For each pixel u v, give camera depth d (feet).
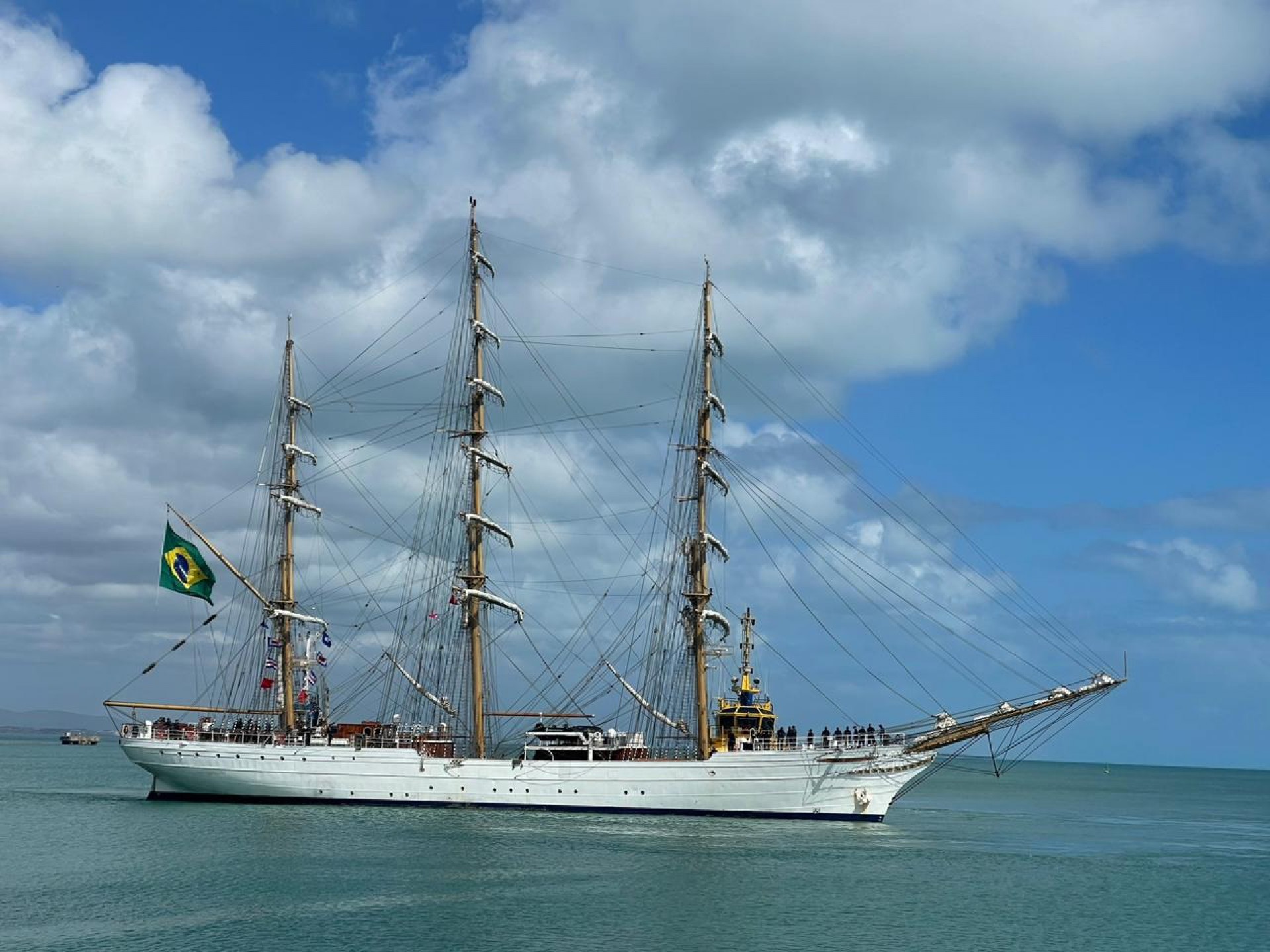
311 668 411.95
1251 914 255.50
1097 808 611.47
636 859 283.59
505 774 360.89
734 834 327.67
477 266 413.39
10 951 195.62
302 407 425.28
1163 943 224.74
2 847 294.25
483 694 394.73
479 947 201.87
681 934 214.07
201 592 407.23
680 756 371.97
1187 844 402.11
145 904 229.66
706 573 379.76
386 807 364.79
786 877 271.49
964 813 531.09
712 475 384.06
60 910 224.53
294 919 218.59
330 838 308.40
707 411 385.91
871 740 355.77
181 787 385.09
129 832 317.83
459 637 397.60
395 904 231.30
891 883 272.72
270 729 402.31
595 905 234.38
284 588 415.03
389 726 392.88
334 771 370.12
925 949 212.02
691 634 378.53
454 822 336.49
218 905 229.04
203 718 398.42
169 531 404.57
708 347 388.37
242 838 306.96
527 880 256.52
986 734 354.95
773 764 349.61
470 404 411.34
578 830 326.24
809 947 209.36
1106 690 348.18
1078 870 313.94
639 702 385.29
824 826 347.77
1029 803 646.33
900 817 477.77
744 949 205.67
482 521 400.88
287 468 421.59
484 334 412.57
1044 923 238.07
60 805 405.39
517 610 404.98
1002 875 296.51
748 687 392.47
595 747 362.94
